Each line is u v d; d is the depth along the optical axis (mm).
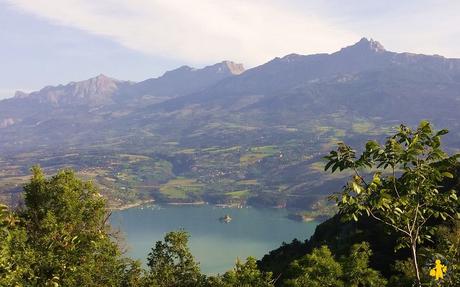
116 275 32031
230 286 31953
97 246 27719
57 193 31922
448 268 10617
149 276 33344
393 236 54656
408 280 32688
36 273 21688
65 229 27500
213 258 199375
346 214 9859
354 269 37281
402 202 9695
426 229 10469
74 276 24641
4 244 18344
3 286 17594
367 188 9781
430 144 9789
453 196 9938
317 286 35562
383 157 9867
